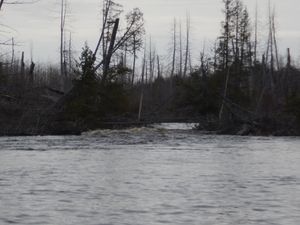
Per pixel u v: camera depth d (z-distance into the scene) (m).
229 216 12.06
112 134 46.12
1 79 49.91
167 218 11.78
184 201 13.91
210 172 20.36
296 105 51.31
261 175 19.56
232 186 16.72
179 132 53.09
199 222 11.39
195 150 31.36
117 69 53.91
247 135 50.75
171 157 26.52
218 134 52.00
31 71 61.84
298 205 13.48
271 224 11.26
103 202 13.66
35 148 31.55
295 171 20.89
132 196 14.62
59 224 11.07
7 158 25.33
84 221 11.38
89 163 23.20
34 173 19.47
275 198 14.53
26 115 45.91
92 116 49.81
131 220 11.53
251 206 13.31
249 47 84.81
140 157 26.38
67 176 18.70
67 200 13.89
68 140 38.94
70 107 48.34
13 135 44.56
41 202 13.56
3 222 11.19
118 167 21.73
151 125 60.94
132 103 68.88
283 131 50.59
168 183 17.22
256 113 54.34
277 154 28.97
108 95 51.81
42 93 53.81
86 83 49.72
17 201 13.67
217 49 77.75
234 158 26.33
